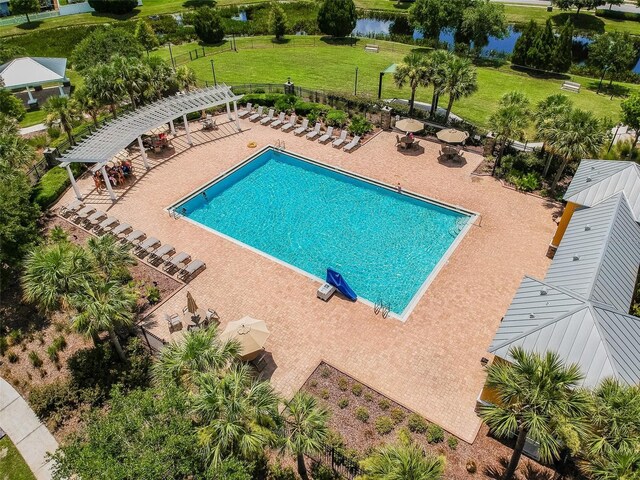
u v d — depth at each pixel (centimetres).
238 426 1560
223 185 3831
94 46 5809
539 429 1454
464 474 1869
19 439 2081
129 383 2261
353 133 4384
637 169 2703
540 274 2827
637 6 8731
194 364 1784
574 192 2764
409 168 3909
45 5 9088
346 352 2378
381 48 6994
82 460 1468
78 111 4038
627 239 2411
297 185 3822
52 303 2144
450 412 2097
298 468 1841
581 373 1747
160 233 3241
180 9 8656
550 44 5944
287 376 2259
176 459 1501
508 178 3669
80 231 3272
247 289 2775
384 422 2025
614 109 4997
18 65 5509
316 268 2992
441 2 6888
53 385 2230
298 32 7869
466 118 4791
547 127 3234
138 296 2678
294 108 4788
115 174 3747
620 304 2095
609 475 1373
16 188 2869
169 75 4619
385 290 2814
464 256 2973
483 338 2442
